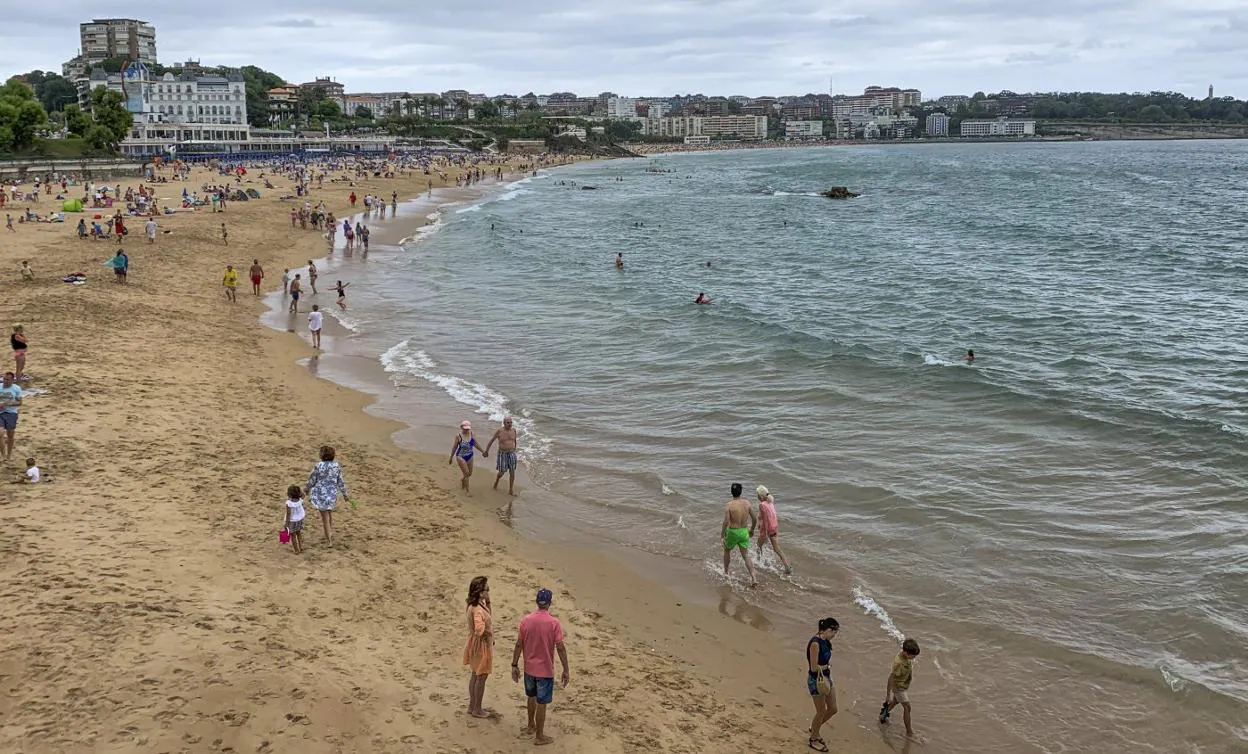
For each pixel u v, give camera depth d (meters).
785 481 20.36
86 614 11.80
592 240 70.69
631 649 13.59
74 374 23.72
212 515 16.11
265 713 10.20
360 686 11.17
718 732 11.61
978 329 37.41
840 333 36.38
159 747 9.33
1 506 15.18
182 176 112.00
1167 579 15.53
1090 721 12.14
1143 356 32.41
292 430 22.09
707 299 42.00
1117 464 20.94
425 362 30.44
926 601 15.20
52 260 41.00
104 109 123.38
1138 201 107.50
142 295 35.62
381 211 79.81
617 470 21.06
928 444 22.58
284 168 136.75
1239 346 33.84
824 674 11.48
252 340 31.39
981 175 165.88
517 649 10.63
